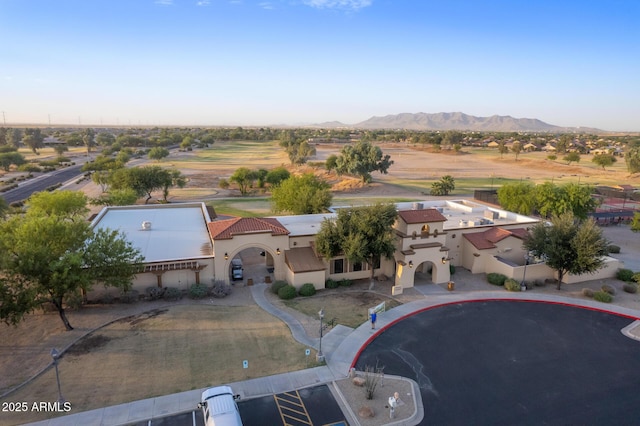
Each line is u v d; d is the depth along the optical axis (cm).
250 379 2208
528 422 1934
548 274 3731
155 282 3259
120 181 7381
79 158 15400
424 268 3931
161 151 14012
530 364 2411
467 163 15225
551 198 5784
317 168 12356
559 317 3020
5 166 11419
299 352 2481
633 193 8188
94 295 3095
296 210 5400
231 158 15675
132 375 2214
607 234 5697
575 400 2095
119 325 2730
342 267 3653
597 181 10856
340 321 2881
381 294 3375
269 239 3497
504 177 11662
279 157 16112
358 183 9844
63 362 2311
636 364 2428
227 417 1759
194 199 8150
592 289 3544
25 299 2402
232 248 3394
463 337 2708
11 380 2152
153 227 4256
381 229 3403
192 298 3184
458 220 4525
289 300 3222
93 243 2798
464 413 1986
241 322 2827
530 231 4244
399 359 2444
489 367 2375
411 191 9369
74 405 1977
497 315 3038
